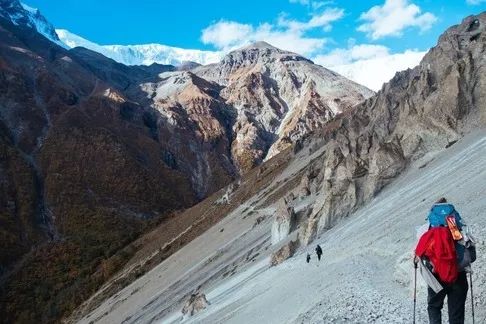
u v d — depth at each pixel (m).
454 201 27.91
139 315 89.88
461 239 9.57
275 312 28.16
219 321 41.19
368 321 16.33
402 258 19.52
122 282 134.00
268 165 161.38
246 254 78.94
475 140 47.81
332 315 18.12
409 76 92.81
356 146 70.69
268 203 108.62
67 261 191.88
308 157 127.81
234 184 168.62
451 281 9.42
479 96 57.16
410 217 31.62
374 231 35.19
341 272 26.33
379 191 57.19
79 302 150.62
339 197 58.16
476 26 71.62
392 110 74.06
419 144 58.12
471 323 12.92
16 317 155.88
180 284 90.94
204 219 148.00
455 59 65.81
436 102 59.03
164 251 140.00
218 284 72.06
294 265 45.31
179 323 60.81
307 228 57.66
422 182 44.47
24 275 181.88
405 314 15.66
